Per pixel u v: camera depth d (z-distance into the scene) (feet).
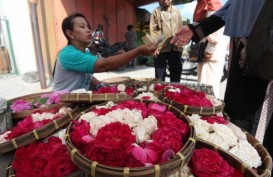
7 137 3.17
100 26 23.81
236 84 4.38
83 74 6.08
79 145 2.37
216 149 2.77
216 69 7.98
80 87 6.01
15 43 18.26
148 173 1.88
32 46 18.21
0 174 2.85
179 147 2.25
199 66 8.68
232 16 4.15
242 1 3.94
